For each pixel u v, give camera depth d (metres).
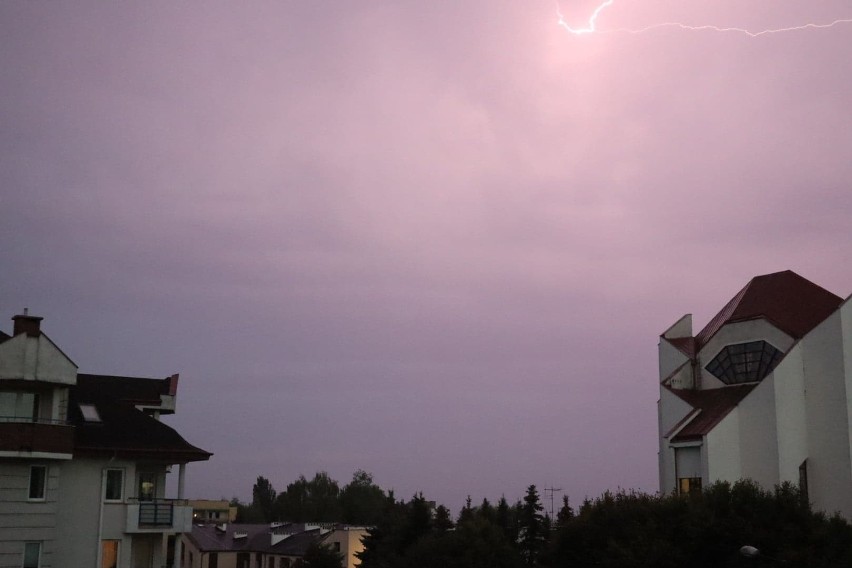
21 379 43.12
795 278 55.12
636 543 40.66
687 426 50.94
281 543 100.50
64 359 44.69
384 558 74.44
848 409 46.84
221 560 103.12
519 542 81.81
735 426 49.09
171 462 48.25
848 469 46.41
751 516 39.59
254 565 102.56
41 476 43.53
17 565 41.75
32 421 43.66
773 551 37.56
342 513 161.12
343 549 88.44
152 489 48.47
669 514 42.03
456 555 59.75
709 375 54.12
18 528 42.00
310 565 78.06
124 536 46.00
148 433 48.47
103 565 45.28
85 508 45.03
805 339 49.16
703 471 47.91
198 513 160.25
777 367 48.38
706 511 40.12
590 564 44.69
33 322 45.25
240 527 112.88
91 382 56.19
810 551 36.22
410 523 76.75
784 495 40.59
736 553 38.41
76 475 45.12
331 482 174.88
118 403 50.22
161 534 47.84
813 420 48.22
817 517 39.28
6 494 41.91
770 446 47.78
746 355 52.38
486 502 91.19
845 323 47.91
